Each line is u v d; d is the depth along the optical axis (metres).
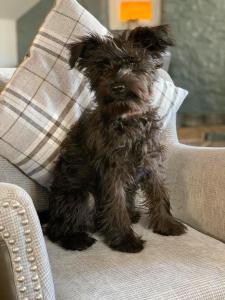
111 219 1.65
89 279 1.32
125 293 1.24
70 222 1.71
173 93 2.06
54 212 1.73
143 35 1.78
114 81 1.67
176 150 2.02
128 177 1.74
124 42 1.76
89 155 1.74
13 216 1.09
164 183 1.85
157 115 1.83
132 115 1.71
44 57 1.77
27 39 6.50
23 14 6.36
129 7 5.42
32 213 1.12
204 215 1.76
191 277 1.32
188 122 5.93
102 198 1.73
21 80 1.73
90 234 1.74
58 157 1.78
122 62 1.72
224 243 1.64
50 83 1.76
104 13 6.18
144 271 1.35
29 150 1.73
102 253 1.52
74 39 1.80
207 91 5.80
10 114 1.69
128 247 1.53
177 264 1.40
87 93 1.83
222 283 1.32
